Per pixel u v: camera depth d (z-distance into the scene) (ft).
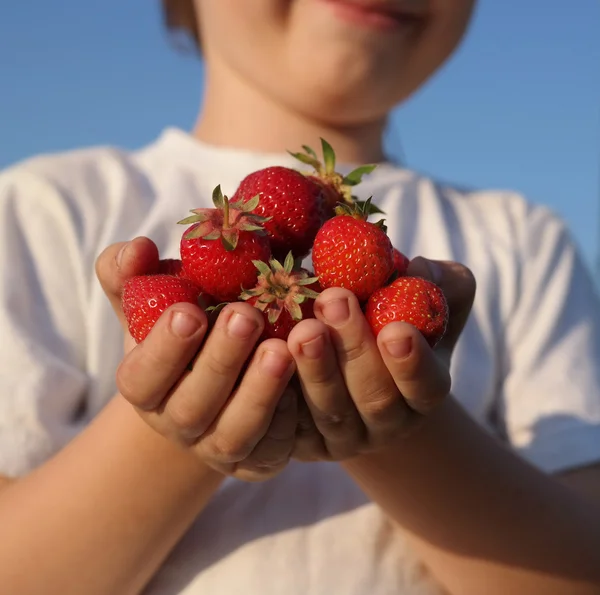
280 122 1.86
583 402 1.67
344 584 1.38
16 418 1.41
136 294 1.07
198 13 2.07
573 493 1.44
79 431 1.48
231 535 1.41
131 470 1.25
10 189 1.70
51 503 1.26
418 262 1.23
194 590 1.37
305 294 1.02
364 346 1.00
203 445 1.12
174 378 1.05
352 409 1.07
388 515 1.36
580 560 1.35
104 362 1.55
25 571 1.23
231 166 1.82
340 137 1.89
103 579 1.26
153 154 1.93
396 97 1.83
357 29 1.69
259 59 1.77
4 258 1.58
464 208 1.97
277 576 1.38
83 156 1.85
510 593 1.34
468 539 1.32
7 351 1.46
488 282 1.78
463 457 1.29
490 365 1.69
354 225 1.04
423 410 1.05
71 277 1.62
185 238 1.06
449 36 1.81
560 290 1.84
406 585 1.40
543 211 2.03
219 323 0.99
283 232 1.12
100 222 1.71
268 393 1.01
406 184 1.93
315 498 1.46
